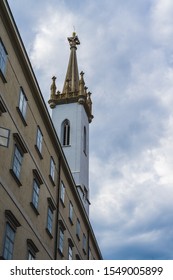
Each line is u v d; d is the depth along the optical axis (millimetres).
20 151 26469
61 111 62094
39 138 31062
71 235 38500
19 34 27016
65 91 63656
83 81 64125
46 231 30391
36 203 28797
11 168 24516
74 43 73688
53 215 33094
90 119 65250
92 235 48375
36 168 29547
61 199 35938
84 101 62281
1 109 23781
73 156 57094
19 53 27484
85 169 58469
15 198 24812
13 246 23406
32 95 30016
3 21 25281
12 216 23328
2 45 24875
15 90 26578
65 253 35312
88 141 63188
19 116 27016
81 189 54188
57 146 35562
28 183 27500
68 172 38562
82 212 44250
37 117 30938
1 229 21969
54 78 65188
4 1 24781
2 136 21969
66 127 60875
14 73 26641
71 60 70625
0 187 22703
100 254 52312
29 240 25891
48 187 32281
